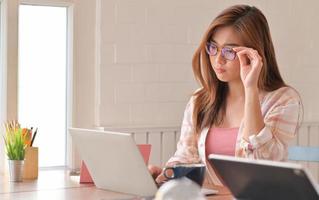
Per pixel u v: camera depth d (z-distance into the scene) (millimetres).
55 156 3922
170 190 1413
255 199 1663
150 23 4059
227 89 2670
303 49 4559
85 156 2420
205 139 2641
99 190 2396
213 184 2508
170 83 4137
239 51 2436
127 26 3992
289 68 4504
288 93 2518
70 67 3902
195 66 2697
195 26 4191
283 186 1526
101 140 2281
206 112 2676
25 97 3826
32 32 3826
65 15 3922
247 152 2336
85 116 3957
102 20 3920
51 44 3889
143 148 2641
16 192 2371
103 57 3939
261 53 2510
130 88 4027
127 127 3943
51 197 2250
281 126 2432
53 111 3914
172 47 4129
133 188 2256
